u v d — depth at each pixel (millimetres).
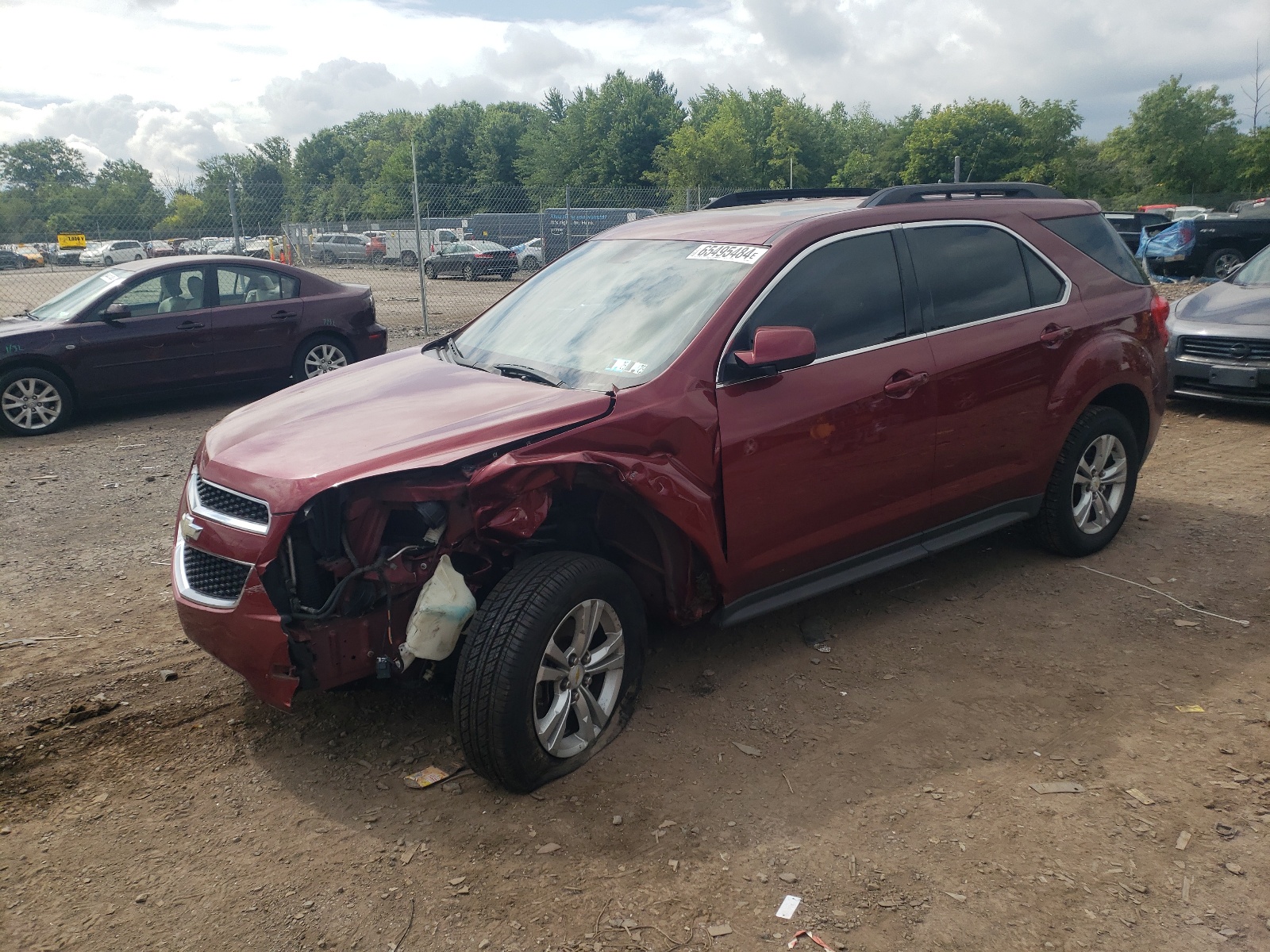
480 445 2982
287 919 2516
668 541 3391
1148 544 5105
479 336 4230
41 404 8586
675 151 54750
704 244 3965
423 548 2984
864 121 80875
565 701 3096
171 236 15570
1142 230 22750
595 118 67250
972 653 3939
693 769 3160
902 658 3914
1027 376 4340
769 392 3516
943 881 2596
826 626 4223
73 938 2463
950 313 4125
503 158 75562
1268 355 7531
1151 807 2891
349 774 3178
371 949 2406
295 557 2934
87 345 8703
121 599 4652
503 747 2881
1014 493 4488
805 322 3682
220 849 2812
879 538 4000
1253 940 2354
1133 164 62062
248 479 3016
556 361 3689
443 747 3336
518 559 3307
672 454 3279
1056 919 2441
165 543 5465
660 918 2482
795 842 2775
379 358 4398
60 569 5066
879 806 2934
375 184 77000
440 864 2721
